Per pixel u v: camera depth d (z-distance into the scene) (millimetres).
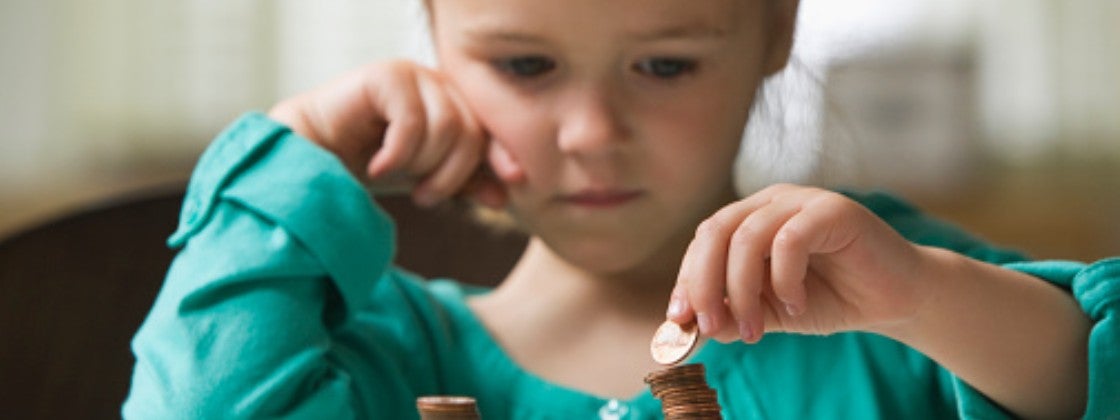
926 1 2654
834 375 1094
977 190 2697
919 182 2645
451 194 1122
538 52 1042
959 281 939
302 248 1096
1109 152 2738
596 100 1038
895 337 958
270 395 1042
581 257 1079
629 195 1056
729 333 907
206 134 2725
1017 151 2727
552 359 1143
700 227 917
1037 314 964
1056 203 2713
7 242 1281
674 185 1056
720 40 1046
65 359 1282
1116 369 960
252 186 1111
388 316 1168
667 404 868
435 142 1113
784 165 1175
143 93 2740
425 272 1352
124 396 1288
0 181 2736
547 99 1055
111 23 2734
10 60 2744
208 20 2719
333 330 1123
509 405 1127
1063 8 2730
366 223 1112
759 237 899
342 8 2678
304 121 1166
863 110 2584
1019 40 2723
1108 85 2756
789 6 1129
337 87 1170
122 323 1296
